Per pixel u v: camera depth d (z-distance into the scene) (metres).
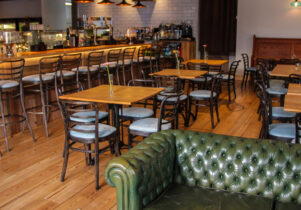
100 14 11.64
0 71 5.10
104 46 7.67
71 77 5.68
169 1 10.65
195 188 2.60
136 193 2.16
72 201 3.11
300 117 3.07
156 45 9.12
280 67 6.49
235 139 2.61
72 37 7.52
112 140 3.81
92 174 3.67
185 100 5.11
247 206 2.30
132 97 3.64
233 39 10.27
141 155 2.30
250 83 9.41
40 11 12.15
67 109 3.30
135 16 11.17
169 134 2.70
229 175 2.54
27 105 5.30
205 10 10.30
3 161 4.01
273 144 2.51
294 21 9.62
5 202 3.10
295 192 2.38
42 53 5.81
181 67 7.34
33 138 4.69
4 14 12.77
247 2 10.00
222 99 7.39
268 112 4.02
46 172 3.72
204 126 5.39
